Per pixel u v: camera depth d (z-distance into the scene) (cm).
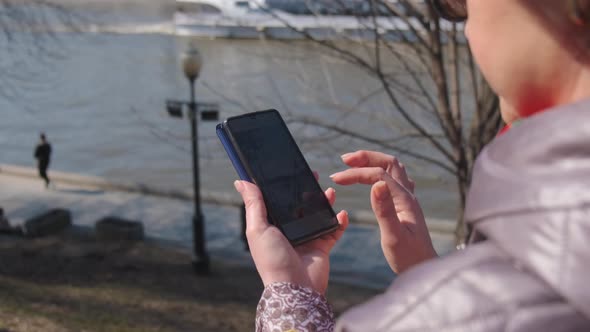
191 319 1393
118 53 5203
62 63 4947
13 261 1722
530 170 61
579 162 59
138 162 3328
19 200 2508
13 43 1745
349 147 864
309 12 751
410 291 65
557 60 67
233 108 2725
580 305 56
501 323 59
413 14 657
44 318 1161
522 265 61
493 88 73
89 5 2602
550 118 62
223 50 4175
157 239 2055
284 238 110
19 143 3694
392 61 765
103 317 1284
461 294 62
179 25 4997
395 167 147
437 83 665
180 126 3616
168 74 4850
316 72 876
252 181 136
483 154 68
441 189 2419
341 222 132
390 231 126
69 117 4016
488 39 71
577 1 64
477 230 65
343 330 67
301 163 139
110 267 1733
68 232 2073
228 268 1825
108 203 2475
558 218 58
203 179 2970
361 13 687
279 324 100
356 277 1808
